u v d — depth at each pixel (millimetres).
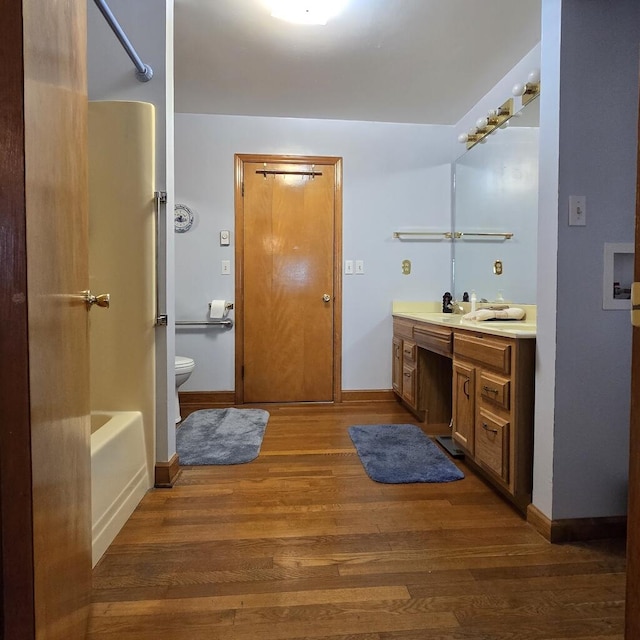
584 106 1468
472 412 2035
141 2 1916
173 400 2047
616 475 1538
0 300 664
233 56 2443
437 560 1402
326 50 2393
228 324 3379
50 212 815
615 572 1346
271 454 2355
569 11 1447
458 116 3322
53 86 832
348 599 1218
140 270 1918
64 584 886
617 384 1523
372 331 3506
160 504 1782
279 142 3363
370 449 2398
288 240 3420
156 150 1936
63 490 882
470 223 3193
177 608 1178
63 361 886
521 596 1232
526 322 2320
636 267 709
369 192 3461
